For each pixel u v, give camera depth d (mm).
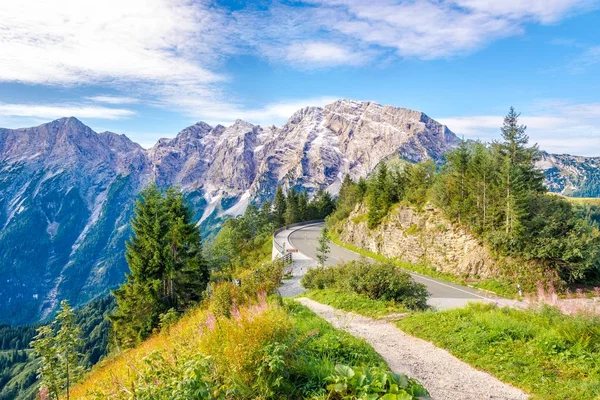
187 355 6723
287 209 118812
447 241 40469
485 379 8758
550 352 9602
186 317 20766
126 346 29438
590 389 7477
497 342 10828
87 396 8531
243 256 78000
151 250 34844
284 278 36656
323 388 6125
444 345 11570
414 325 14078
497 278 33594
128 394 5754
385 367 8414
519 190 35156
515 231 33531
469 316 13727
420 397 5289
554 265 31609
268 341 6793
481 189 38594
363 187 76375
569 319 10812
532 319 12109
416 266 42938
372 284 20406
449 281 37062
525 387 8156
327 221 95938
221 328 7363
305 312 15930
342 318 16641
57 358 10180
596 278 31594
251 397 5785
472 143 43500
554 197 37219
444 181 44562
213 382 5684
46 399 9758
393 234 49469
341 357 8344
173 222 35969
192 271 36531
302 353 7496
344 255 55406
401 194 54000
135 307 32094
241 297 15305
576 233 31859
